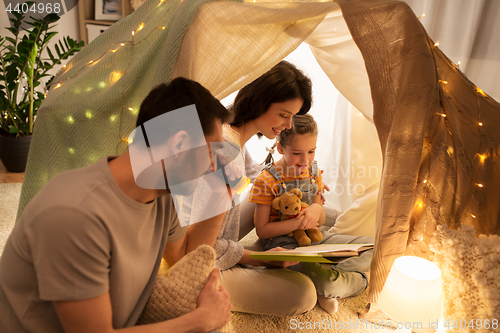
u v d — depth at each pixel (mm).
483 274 1087
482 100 1199
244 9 1006
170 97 676
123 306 737
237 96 1219
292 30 1074
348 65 1460
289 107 1177
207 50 1019
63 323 648
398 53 1124
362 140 1746
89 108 1091
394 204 1166
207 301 798
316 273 1350
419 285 1060
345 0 1118
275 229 1400
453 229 1209
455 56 2008
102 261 645
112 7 2887
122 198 681
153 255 805
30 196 1164
